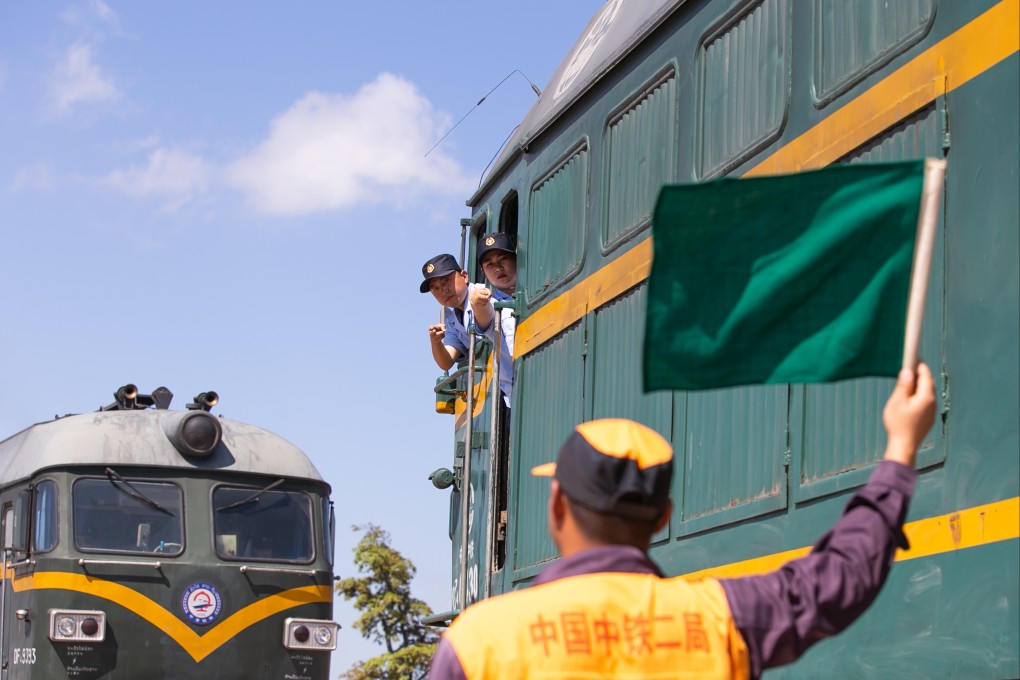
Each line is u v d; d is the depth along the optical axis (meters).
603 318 16.66
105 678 34.94
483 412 21.88
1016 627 9.24
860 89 11.80
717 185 7.07
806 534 11.90
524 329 19.28
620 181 16.53
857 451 11.36
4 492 38.38
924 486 10.39
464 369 22.77
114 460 36.25
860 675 10.85
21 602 36.06
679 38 15.34
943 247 10.49
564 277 17.95
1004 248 9.84
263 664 36.56
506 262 21.12
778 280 7.14
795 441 12.26
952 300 10.34
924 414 7.25
